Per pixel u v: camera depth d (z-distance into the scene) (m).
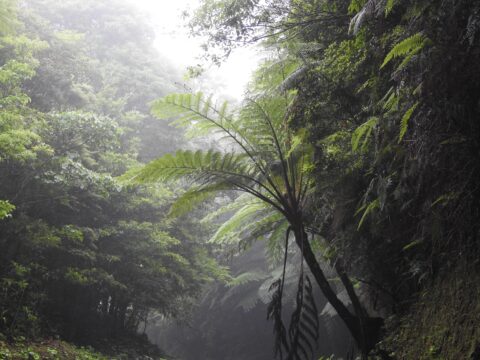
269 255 7.23
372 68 4.19
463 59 2.84
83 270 12.25
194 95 5.21
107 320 15.48
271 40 5.54
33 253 11.59
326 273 9.16
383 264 4.84
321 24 5.14
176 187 15.11
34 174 10.71
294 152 5.14
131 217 14.69
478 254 3.19
